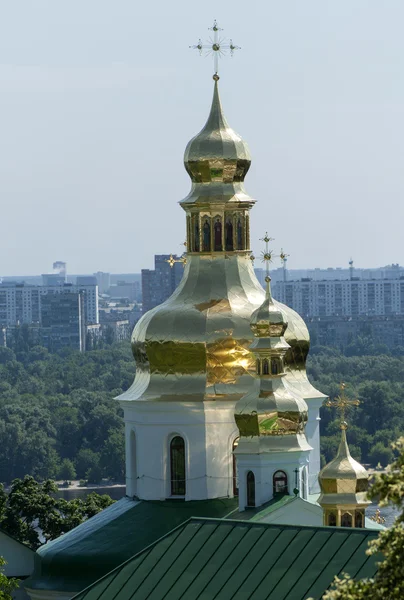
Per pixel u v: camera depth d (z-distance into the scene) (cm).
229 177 14600
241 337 14150
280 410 13488
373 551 8288
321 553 10106
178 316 14250
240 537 10450
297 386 14662
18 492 18575
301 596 9894
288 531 10338
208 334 14138
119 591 10488
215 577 10262
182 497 14225
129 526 14100
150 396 14200
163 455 14225
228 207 14562
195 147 14588
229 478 14125
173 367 14225
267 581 10075
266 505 13425
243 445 13562
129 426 14500
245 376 14162
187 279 14575
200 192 14638
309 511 13350
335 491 13050
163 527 14012
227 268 14538
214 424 14125
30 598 15438
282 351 13625
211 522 10656
